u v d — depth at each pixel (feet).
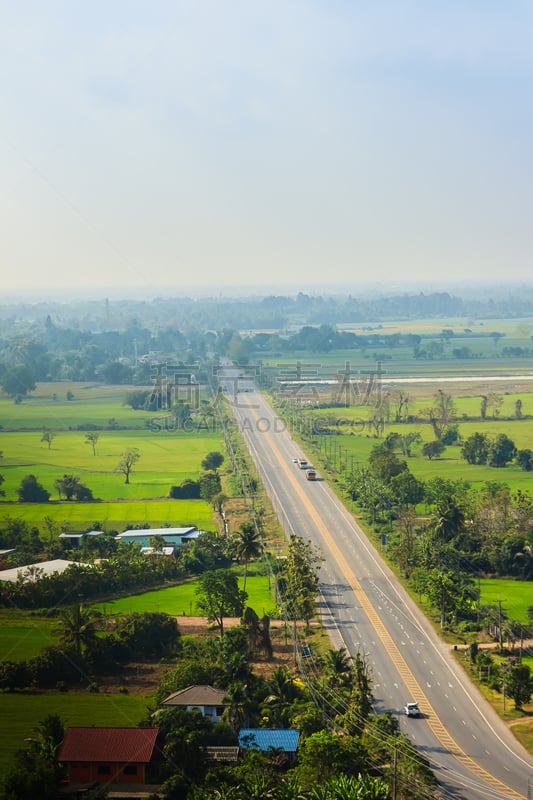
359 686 486.38
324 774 388.16
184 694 464.65
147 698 504.84
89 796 379.96
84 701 498.69
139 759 395.34
